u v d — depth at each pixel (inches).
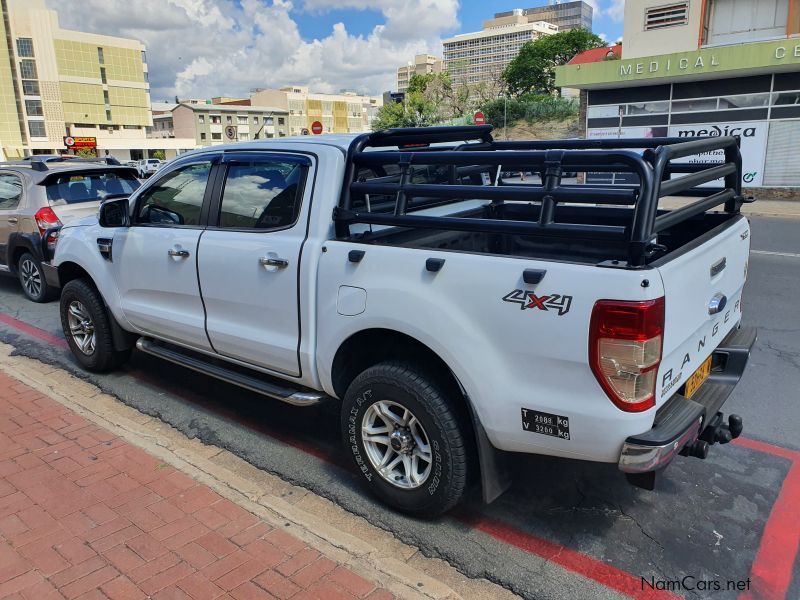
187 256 156.9
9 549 114.2
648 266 94.4
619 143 144.1
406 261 115.3
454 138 158.2
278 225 138.6
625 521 126.2
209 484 135.5
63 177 310.0
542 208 102.3
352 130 5305.1
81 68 3587.6
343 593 102.8
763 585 108.0
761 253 413.4
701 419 108.7
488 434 109.9
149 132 4849.9
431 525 124.3
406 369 119.0
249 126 4409.5
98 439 157.3
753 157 768.3
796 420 172.4
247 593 102.6
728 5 828.6
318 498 135.3
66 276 209.0
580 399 99.3
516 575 110.2
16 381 197.6
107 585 104.7
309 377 137.0
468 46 6530.5
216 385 198.5
